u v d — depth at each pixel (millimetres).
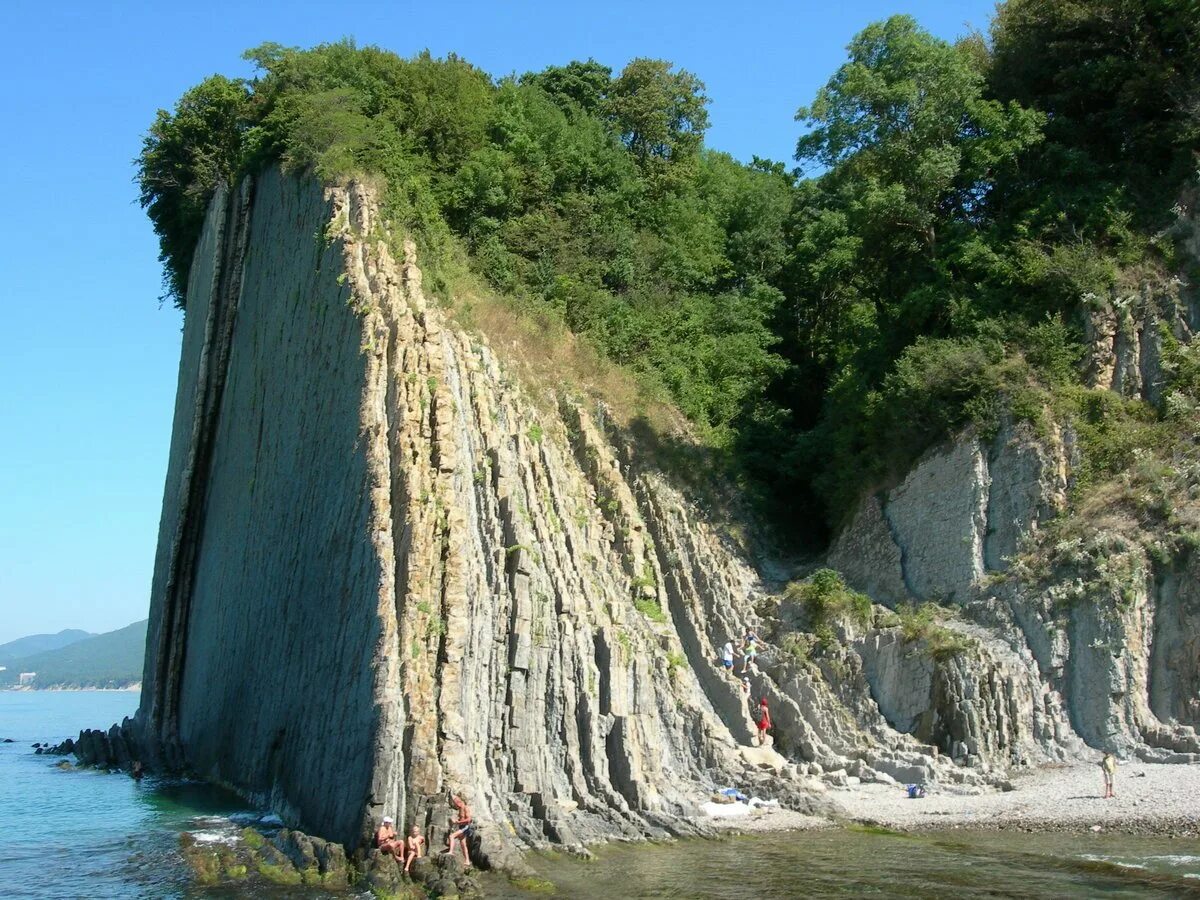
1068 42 43531
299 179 43969
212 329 49250
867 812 29516
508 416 37406
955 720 33156
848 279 51062
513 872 23469
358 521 30578
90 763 48094
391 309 35344
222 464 46312
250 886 24000
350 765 26375
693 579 38656
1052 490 36531
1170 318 38719
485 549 31625
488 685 29062
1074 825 27000
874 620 36344
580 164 52125
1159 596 33281
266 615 35812
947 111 43875
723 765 32125
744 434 46344
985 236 42281
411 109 47781
